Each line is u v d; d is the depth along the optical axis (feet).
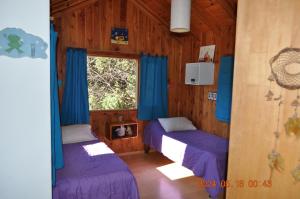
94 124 13.26
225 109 11.87
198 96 14.29
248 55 4.33
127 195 6.93
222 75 12.03
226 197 4.97
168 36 14.94
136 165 12.48
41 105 4.87
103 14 12.93
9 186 4.73
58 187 6.08
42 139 4.93
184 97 15.52
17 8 4.53
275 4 3.83
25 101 4.72
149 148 14.57
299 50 3.50
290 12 3.61
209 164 9.32
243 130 4.48
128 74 14.25
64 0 11.00
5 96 4.56
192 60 14.56
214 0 10.71
